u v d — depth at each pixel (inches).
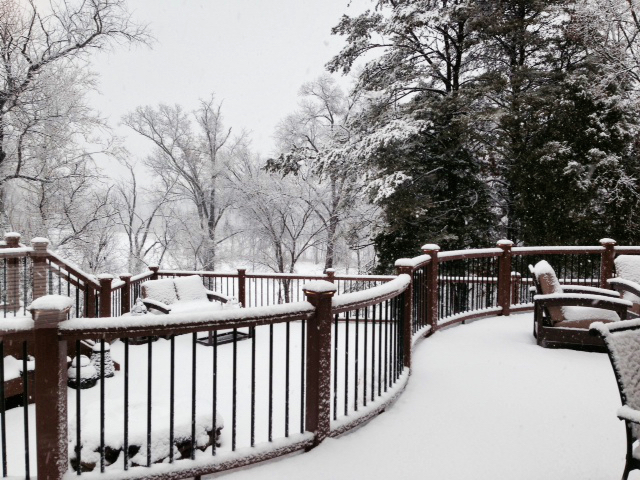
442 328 274.4
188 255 957.2
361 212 896.3
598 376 193.6
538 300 230.7
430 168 605.9
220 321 112.1
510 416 155.3
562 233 547.8
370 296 146.0
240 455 115.9
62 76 629.3
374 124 617.3
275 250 992.9
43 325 94.9
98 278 282.7
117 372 236.2
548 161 540.1
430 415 155.8
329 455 126.9
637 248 310.7
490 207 612.1
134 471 104.9
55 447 97.3
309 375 131.2
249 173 952.9
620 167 562.3
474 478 117.8
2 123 610.9
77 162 687.1
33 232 685.9
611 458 127.6
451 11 529.7
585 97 554.9
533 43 581.6
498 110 532.1
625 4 585.9
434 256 257.0
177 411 139.0
